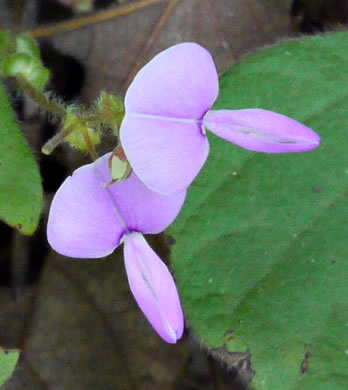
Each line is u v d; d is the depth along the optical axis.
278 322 0.12
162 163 0.10
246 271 0.12
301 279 0.12
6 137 0.11
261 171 0.12
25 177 0.11
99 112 0.11
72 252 0.11
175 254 0.12
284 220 0.12
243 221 0.12
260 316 0.12
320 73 0.12
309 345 0.12
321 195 0.12
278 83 0.12
